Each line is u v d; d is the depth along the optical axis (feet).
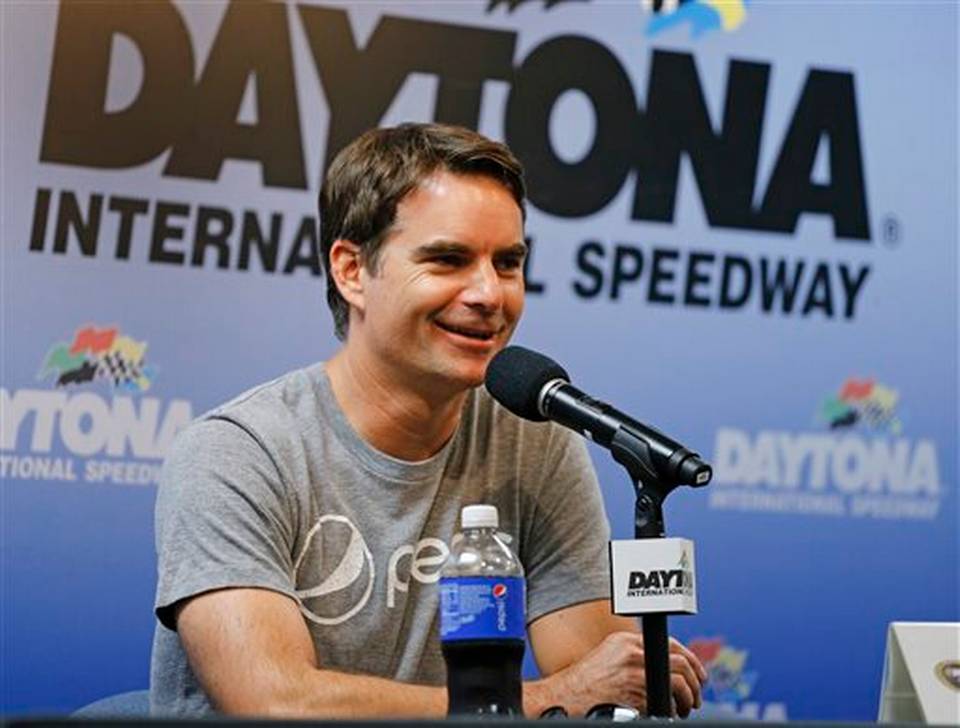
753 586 36.29
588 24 36.50
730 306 36.68
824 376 36.94
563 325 36.01
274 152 34.96
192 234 34.60
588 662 22.03
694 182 36.73
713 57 36.96
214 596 21.70
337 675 21.48
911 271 37.42
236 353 34.63
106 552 33.99
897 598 36.73
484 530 20.58
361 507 23.15
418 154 22.80
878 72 37.60
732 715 31.27
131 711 23.98
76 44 34.37
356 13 35.45
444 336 22.57
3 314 33.81
